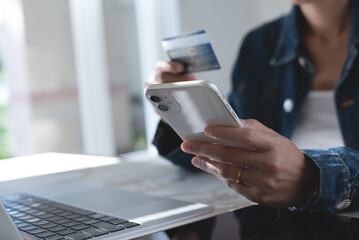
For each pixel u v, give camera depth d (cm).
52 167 130
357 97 122
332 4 128
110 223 65
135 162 129
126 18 416
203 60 102
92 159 140
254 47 151
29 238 60
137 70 426
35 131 358
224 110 58
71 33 375
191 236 59
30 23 352
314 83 136
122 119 410
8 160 151
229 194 85
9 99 351
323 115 131
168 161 118
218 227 63
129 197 84
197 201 81
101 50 389
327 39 134
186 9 435
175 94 58
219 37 451
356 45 121
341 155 72
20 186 106
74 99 378
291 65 138
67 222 67
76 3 376
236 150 65
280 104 142
